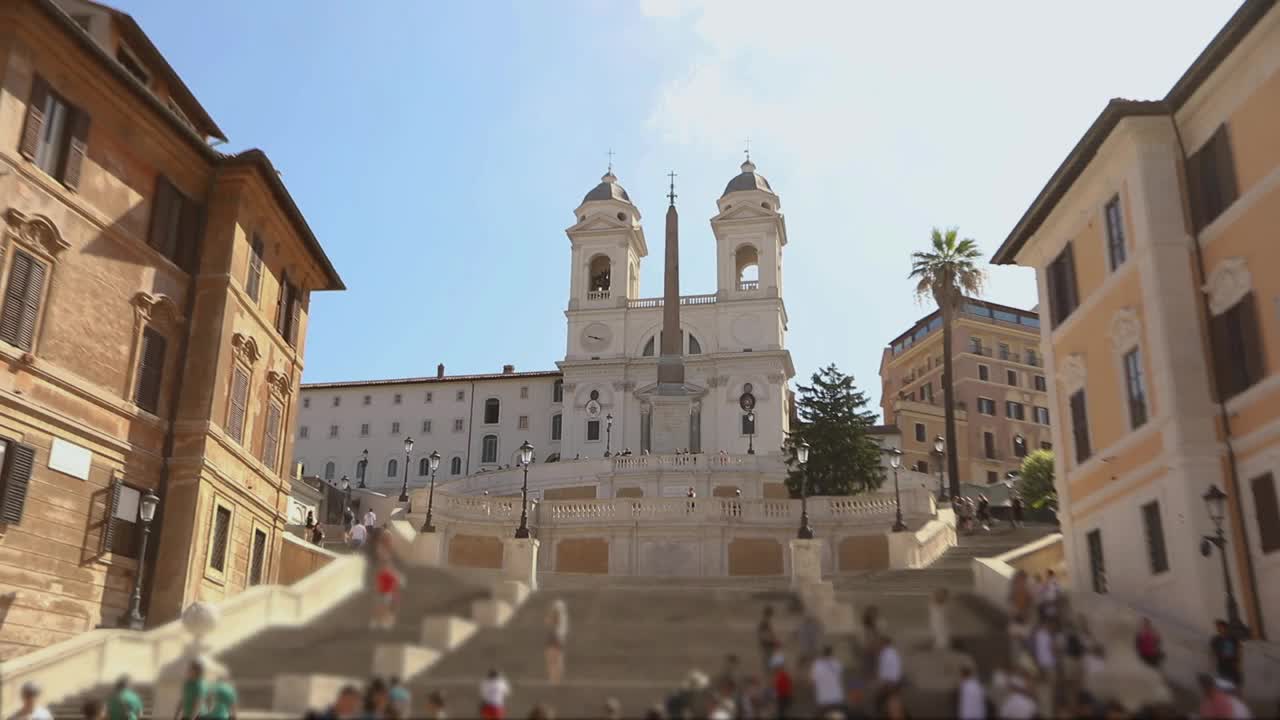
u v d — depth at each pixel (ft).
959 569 107.86
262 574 108.37
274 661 53.57
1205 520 75.05
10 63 73.82
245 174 98.22
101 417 82.84
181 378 93.30
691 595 64.39
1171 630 72.02
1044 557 102.27
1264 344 72.95
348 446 352.49
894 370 401.90
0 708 56.49
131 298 87.04
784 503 158.51
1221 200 78.64
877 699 44.06
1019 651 49.75
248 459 102.63
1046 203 99.45
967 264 195.42
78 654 61.21
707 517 156.56
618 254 337.72
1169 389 78.33
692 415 305.73
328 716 45.09
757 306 322.55
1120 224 88.28
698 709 46.52
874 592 86.43
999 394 360.28
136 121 87.97
